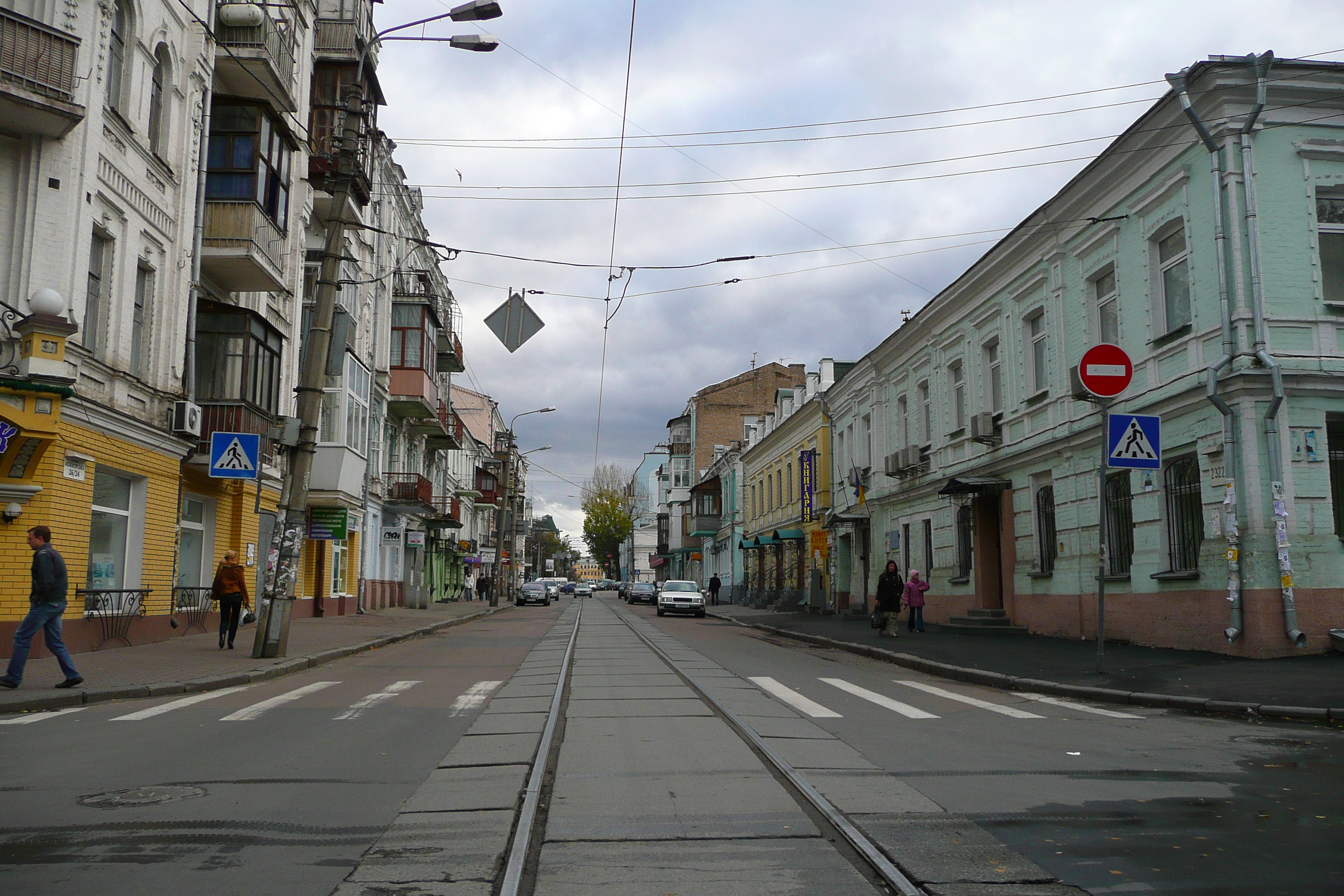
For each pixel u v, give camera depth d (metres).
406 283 39.81
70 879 4.75
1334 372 14.12
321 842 5.44
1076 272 19.11
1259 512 13.84
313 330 15.69
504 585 69.56
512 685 13.04
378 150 32.19
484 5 13.88
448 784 6.85
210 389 19.19
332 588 30.66
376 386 35.34
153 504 17.31
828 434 37.31
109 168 15.56
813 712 10.66
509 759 7.72
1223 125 14.62
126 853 5.20
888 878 4.76
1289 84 14.57
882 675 15.20
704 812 6.10
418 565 45.03
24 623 11.30
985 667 14.79
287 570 15.45
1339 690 10.94
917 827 5.70
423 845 5.36
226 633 17.08
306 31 25.53
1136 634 16.73
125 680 12.23
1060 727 9.67
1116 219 17.55
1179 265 16.09
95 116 14.89
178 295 18.03
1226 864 4.98
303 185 25.23
